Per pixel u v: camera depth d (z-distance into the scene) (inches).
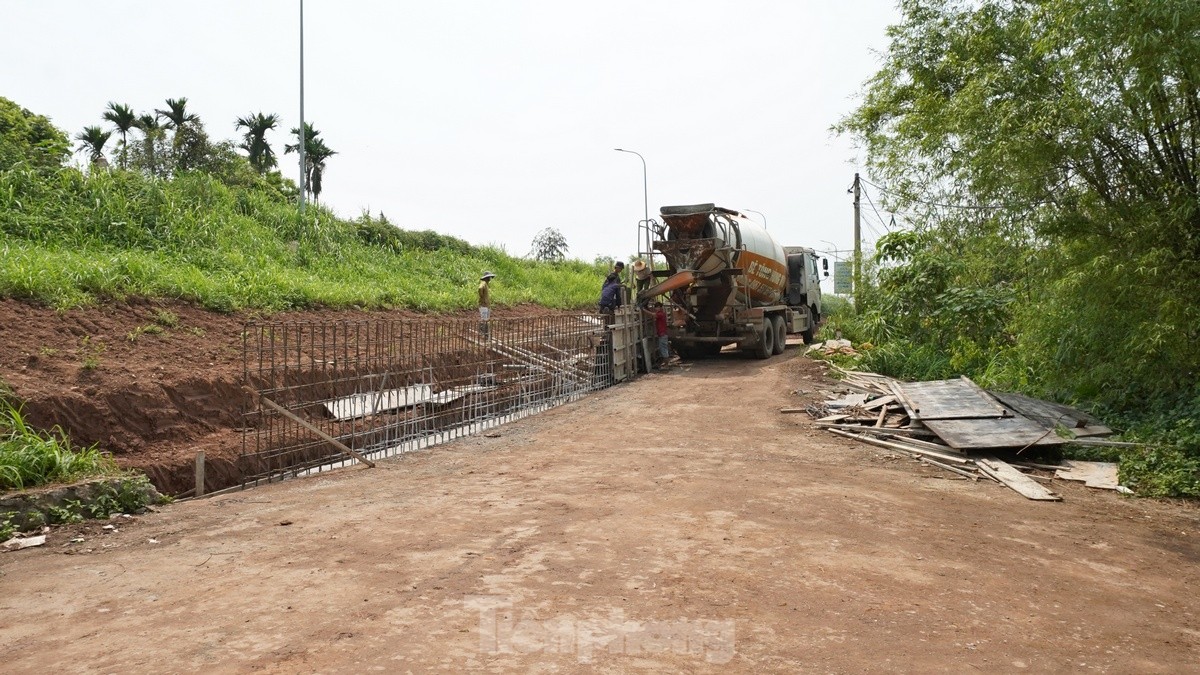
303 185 876.6
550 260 1395.2
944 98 557.0
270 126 1706.4
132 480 272.5
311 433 382.6
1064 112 362.3
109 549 222.1
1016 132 384.8
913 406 430.0
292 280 625.3
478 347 565.6
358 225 942.4
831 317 1031.6
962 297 592.4
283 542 227.0
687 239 719.7
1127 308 364.8
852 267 853.8
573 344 636.7
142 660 145.3
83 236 551.5
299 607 173.2
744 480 315.3
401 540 227.8
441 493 292.4
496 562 206.8
